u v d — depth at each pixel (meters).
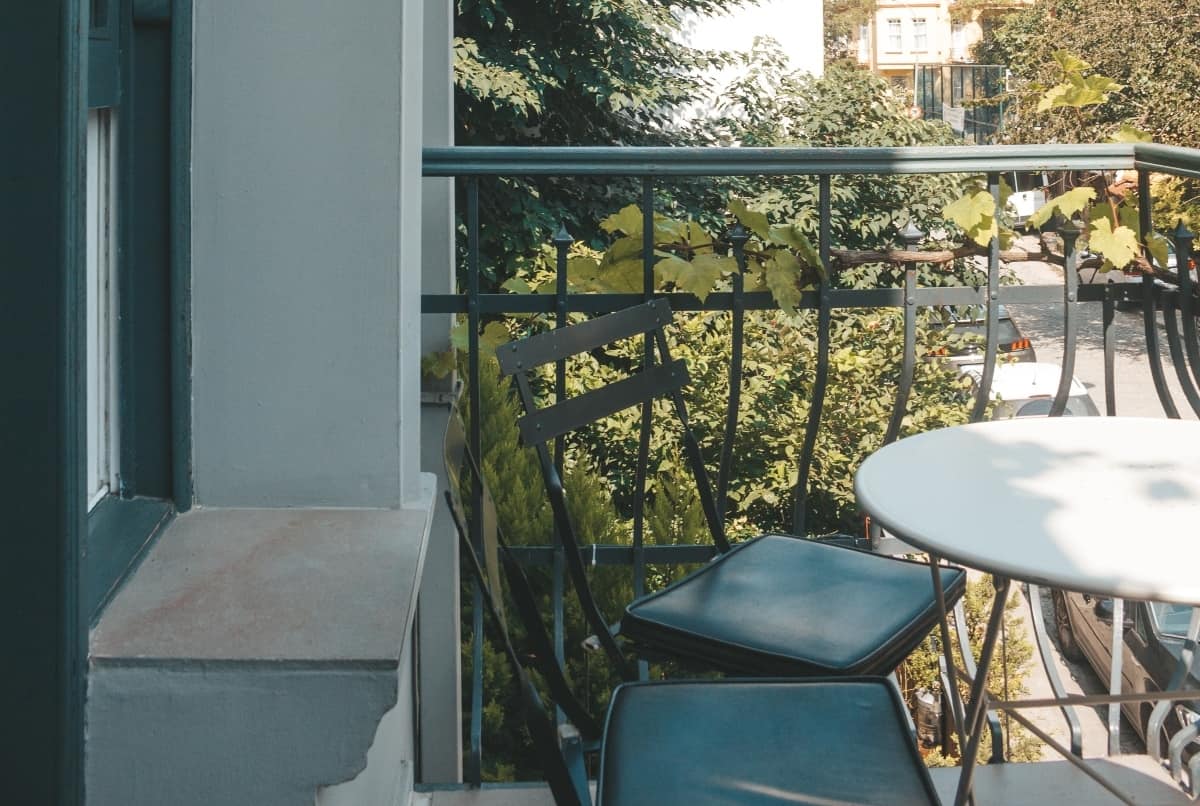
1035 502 1.51
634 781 1.48
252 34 1.71
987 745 2.32
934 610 1.97
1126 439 1.79
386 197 1.74
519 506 3.99
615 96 11.48
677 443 7.70
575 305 2.34
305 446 1.78
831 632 1.88
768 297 2.46
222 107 1.71
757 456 7.75
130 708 1.36
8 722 1.31
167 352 1.71
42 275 1.26
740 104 12.89
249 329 1.75
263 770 1.38
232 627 1.42
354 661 1.36
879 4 46.06
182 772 1.38
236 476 1.78
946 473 1.64
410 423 1.90
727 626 1.91
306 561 1.60
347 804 1.60
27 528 1.29
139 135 1.66
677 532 4.24
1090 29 14.63
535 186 10.96
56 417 1.27
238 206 1.73
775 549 2.23
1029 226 2.55
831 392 7.79
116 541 1.57
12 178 1.25
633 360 7.82
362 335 1.76
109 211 1.65
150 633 1.40
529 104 11.52
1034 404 9.20
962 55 45.78
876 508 1.50
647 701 1.67
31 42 1.24
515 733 4.11
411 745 2.22
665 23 12.14
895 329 8.00
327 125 1.72
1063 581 1.27
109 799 1.38
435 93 2.91
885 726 1.60
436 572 2.84
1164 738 4.69
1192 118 14.12
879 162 2.37
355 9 1.71
